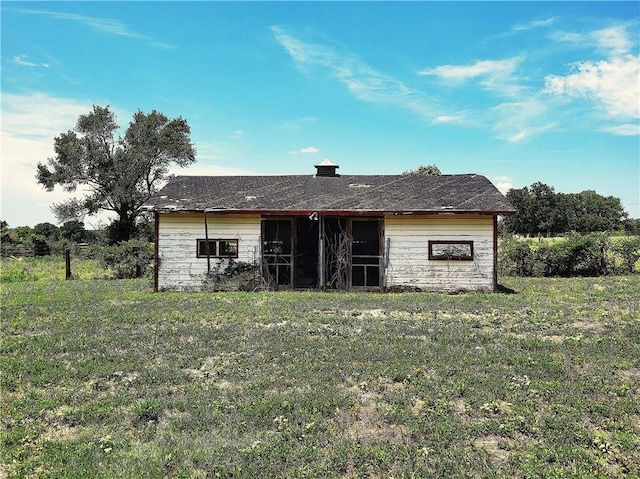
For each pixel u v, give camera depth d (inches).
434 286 687.1
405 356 340.2
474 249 683.4
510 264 894.4
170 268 703.7
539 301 567.2
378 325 438.0
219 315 492.4
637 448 213.0
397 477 192.9
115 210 2060.8
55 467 201.3
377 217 698.2
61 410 262.1
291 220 714.2
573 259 878.4
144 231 2018.9
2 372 318.7
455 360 330.6
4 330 436.5
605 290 653.9
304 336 397.7
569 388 278.8
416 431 228.4
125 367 326.3
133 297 622.5
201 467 202.5
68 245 1541.6
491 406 252.2
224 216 703.1
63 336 408.8
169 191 779.4
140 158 1994.3
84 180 2025.1
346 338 392.8
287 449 212.5
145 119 2084.2
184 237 706.2
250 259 703.1
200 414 248.8
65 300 593.6
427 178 840.9
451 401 265.9
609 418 244.4
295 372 308.8
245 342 382.6
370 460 204.1
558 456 206.7
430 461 204.7
